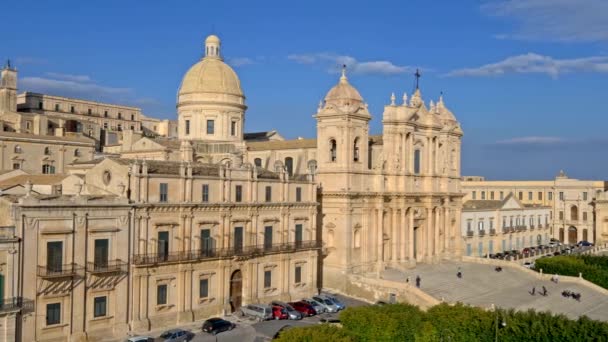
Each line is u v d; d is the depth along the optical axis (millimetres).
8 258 54562
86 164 87125
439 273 100625
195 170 72812
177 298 69375
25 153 108000
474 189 185500
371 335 57188
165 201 67750
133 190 64875
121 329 63594
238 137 111000
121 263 63500
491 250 136750
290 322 72625
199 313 71562
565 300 91750
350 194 92500
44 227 57281
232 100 109375
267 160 106875
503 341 59719
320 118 95125
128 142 112250
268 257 81000
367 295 88938
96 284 61625
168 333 62031
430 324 58875
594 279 102312
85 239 60500
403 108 102188
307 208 87375
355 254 95000
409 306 64000
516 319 61062
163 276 67875
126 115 169375
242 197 77375
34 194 58375
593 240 165750
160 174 67500
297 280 85875
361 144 96250
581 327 58344
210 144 105938
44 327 57375
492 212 137750
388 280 89562
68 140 115125
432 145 110562
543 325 59688
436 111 115312
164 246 68188
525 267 109688
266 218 80750
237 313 75562
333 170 93562
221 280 74062
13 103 130500
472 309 63750
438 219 112188
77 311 60000
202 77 108812
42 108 149250
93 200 61062
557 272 106000
